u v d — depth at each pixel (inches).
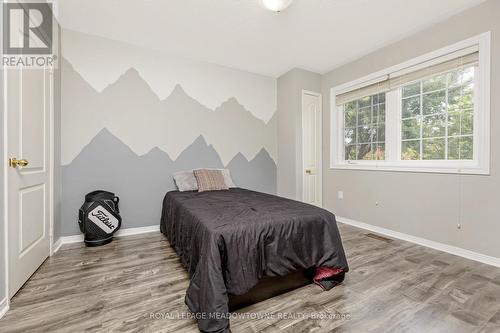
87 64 98.9
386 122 110.8
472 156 82.7
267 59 124.3
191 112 122.9
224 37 101.7
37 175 70.9
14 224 56.6
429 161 95.2
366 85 117.8
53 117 83.9
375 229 112.4
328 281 63.2
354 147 128.3
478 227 79.1
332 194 137.0
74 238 96.3
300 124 136.8
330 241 63.9
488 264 75.9
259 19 89.1
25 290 59.7
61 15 86.0
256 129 144.7
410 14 84.8
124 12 84.6
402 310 52.3
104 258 80.4
